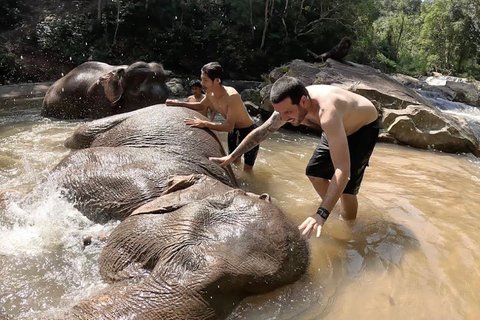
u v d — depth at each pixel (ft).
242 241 9.94
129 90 30.68
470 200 17.62
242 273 9.40
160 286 8.81
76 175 13.47
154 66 31.50
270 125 14.39
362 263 11.94
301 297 10.05
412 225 14.69
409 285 11.00
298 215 14.83
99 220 12.74
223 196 11.10
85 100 30.40
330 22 76.48
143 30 63.62
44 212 12.83
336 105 11.85
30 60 51.62
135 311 8.27
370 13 81.87
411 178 20.59
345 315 9.64
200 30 68.18
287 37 73.00
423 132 28.22
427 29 126.82
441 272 11.71
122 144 15.55
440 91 64.23
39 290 9.78
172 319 8.25
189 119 16.34
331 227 14.05
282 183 18.26
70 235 12.11
